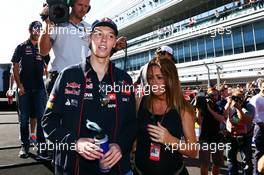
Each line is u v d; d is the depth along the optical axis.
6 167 3.31
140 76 2.71
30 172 3.30
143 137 2.50
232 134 5.48
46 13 2.83
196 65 32.59
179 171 2.44
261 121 5.12
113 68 2.04
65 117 1.88
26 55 3.92
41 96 3.90
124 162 1.99
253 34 26.20
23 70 3.88
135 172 2.52
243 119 5.31
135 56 44.38
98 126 1.81
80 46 3.14
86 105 1.89
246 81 27.12
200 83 32.19
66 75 1.90
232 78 28.39
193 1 34.69
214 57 30.23
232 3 28.27
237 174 5.49
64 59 3.11
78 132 1.85
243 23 26.91
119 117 1.96
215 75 29.91
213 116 5.23
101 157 1.73
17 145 4.46
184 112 2.50
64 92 1.88
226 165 6.52
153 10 40.38
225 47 29.09
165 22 41.59
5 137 5.15
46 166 3.52
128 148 2.01
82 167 1.86
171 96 2.48
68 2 2.80
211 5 33.34
